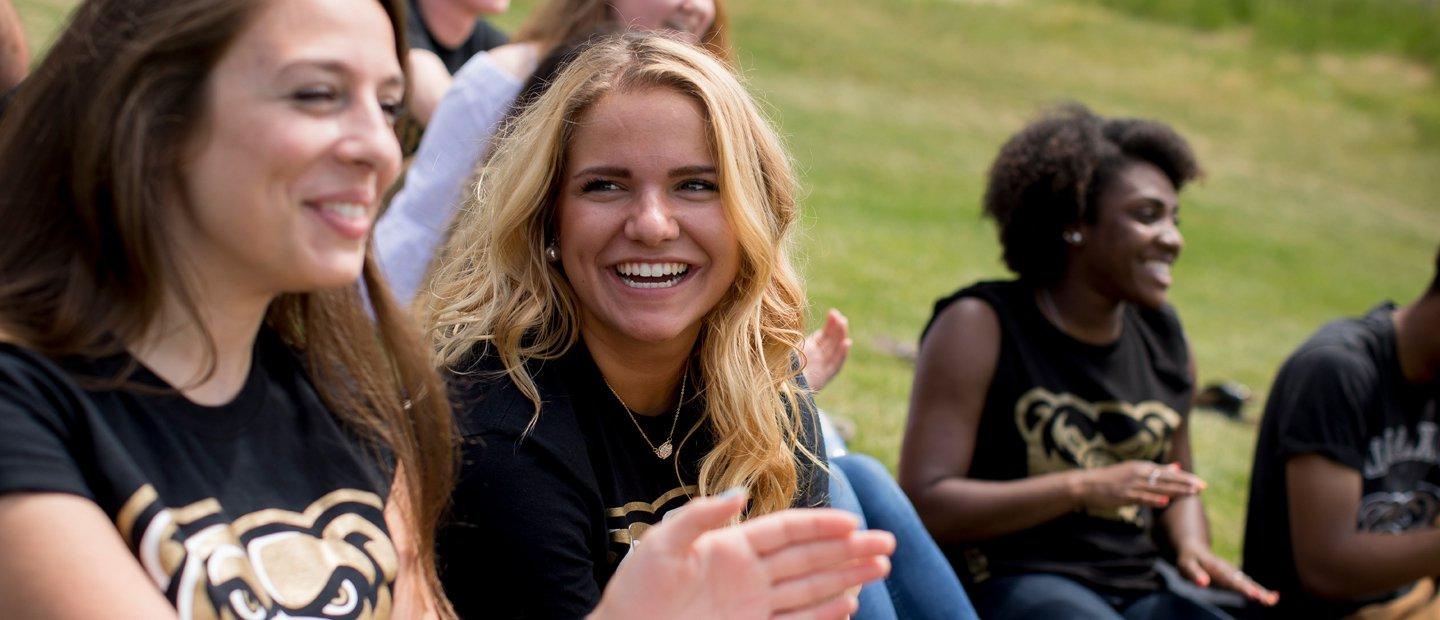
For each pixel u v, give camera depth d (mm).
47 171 1668
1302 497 4000
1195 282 13688
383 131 1718
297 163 1658
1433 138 23000
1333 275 15250
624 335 2596
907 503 3234
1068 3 27312
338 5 1691
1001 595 3588
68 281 1668
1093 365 3840
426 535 2105
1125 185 3787
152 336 1747
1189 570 3986
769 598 1636
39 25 9703
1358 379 4008
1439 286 3984
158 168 1654
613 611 1609
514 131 2688
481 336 2484
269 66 1649
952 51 22859
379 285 2092
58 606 1513
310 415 1965
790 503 2766
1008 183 3939
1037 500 3566
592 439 2545
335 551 1871
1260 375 9898
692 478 2684
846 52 21375
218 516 1729
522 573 2355
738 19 21719
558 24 4102
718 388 2650
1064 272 3877
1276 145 21594
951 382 3754
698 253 2539
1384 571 3895
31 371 1618
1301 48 26641
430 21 4941
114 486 1633
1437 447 4164
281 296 2008
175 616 1577
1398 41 27172
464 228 2988
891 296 9938
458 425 2383
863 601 2977
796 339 2803
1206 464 7062
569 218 2518
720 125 2484
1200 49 25938
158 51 1624
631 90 2494
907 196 14695
